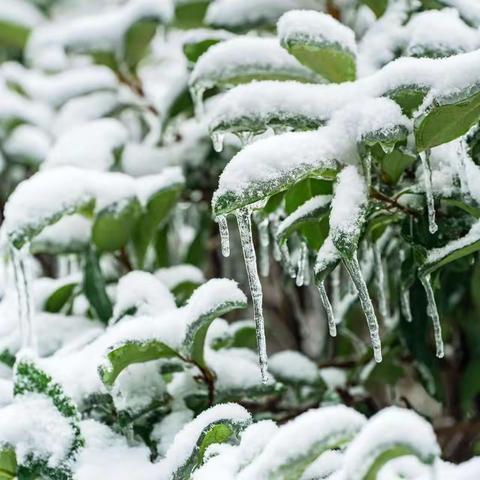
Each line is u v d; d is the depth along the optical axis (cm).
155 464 101
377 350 99
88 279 118
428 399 161
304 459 92
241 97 102
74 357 108
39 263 140
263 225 112
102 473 101
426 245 106
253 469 93
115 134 126
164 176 119
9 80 142
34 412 101
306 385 119
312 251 114
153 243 128
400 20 116
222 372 109
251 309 150
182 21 134
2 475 102
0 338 116
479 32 110
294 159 98
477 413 136
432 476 90
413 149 104
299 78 108
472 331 128
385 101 100
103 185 116
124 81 134
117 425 107
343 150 100
